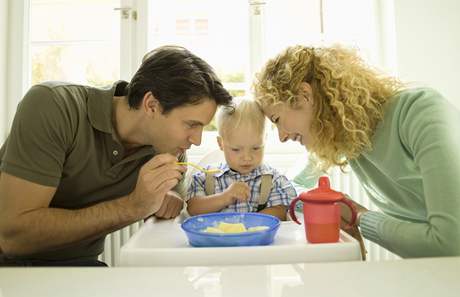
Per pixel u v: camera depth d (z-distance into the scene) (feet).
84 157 3.09
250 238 2.32
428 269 1.64
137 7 6.04
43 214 2.72
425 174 2.37
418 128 2.54
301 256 2.21
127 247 2.33
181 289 1.49
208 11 6.36
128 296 1.43
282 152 6.01
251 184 3.99
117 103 3.37
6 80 5.98
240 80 6.35
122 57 6.07
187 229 2.48
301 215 3.37
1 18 5.87
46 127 2.84
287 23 6.31
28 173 2.73
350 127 2.90
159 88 2.97
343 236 2.45
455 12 5.41
